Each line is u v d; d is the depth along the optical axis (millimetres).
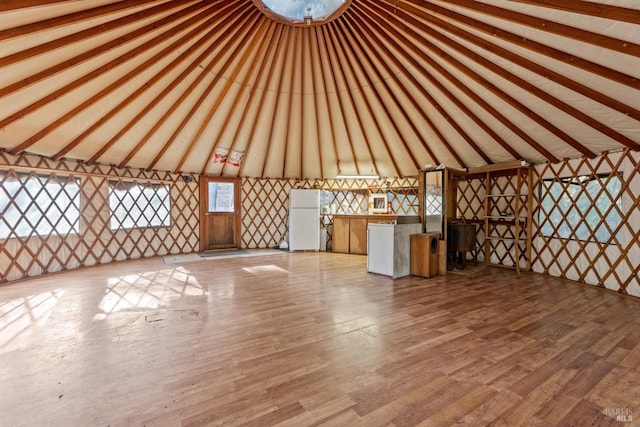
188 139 5574
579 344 2379
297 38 4145
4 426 1475
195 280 4383
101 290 3842
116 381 1863
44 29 2562
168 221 6594
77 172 5102
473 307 3258
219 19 3457
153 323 2789
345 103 5258
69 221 5059
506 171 5383
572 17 2414
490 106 4102
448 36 3330
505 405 1646
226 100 4902
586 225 4305
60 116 4020
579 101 3359
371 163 6770
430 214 5137
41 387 1797
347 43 4129
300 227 7242
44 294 3668
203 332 2598
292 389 1790
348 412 1586
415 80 4270
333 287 4059
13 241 4363
